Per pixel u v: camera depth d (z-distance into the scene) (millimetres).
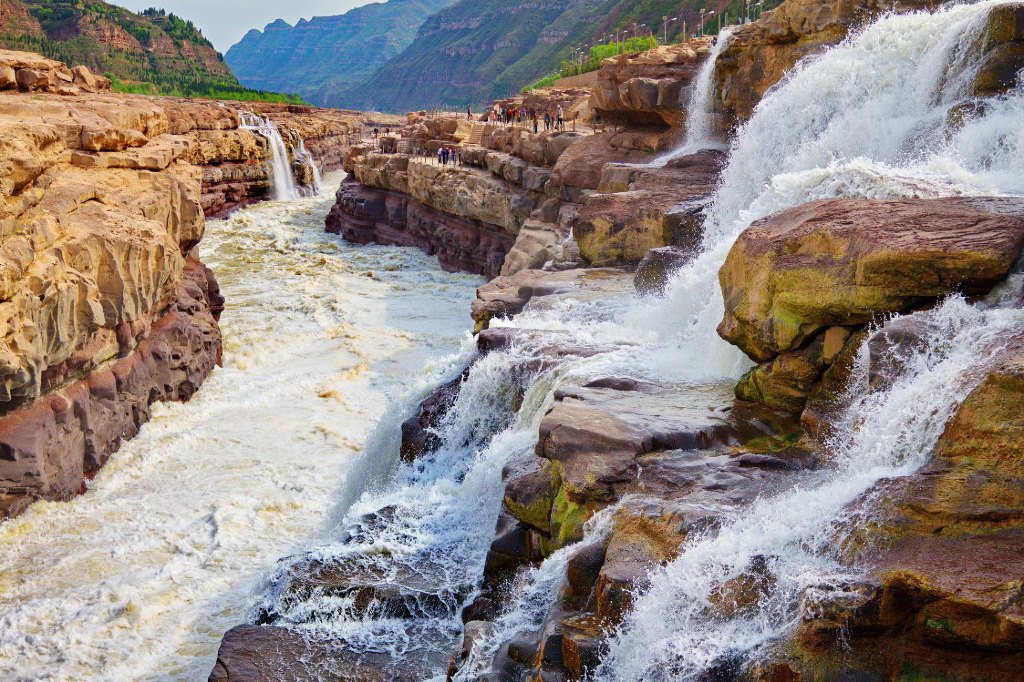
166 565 20031
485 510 17562
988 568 8727
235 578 19734
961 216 13555
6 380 20734
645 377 17688
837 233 13930
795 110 25641
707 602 10406
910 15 23688
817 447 13547
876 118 23188
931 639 8664
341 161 121250
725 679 9523
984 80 20609
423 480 21234
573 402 15953
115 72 183500
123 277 25453
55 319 22125
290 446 26766
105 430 25250
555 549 14117
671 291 20766
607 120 44438
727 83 33938
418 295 47594
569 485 13812
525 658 12078
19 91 30297
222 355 34750
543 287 26688
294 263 55125
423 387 24344
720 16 113875
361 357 35469
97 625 17984
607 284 26844
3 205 21203
